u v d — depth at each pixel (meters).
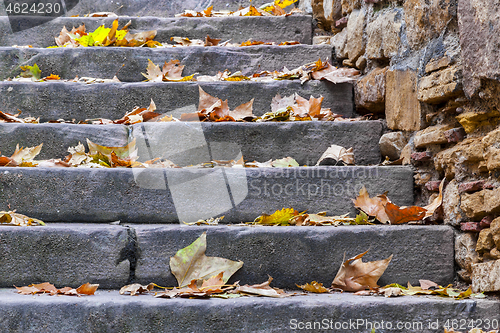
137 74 5.54
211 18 5.91
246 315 4.46
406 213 4.73
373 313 4.47
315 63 5.46
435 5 4.76
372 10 5.25
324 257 4.65
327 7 5.76
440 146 4.79
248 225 4.73
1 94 5.25
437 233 4.67
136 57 5.54
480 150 4.55
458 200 4.64
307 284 4.60
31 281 4.61
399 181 4.91
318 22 6.00
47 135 5.04
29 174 4.79
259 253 4.65
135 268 4.64
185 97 5.29
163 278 4.63
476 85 4.56
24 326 4.43
